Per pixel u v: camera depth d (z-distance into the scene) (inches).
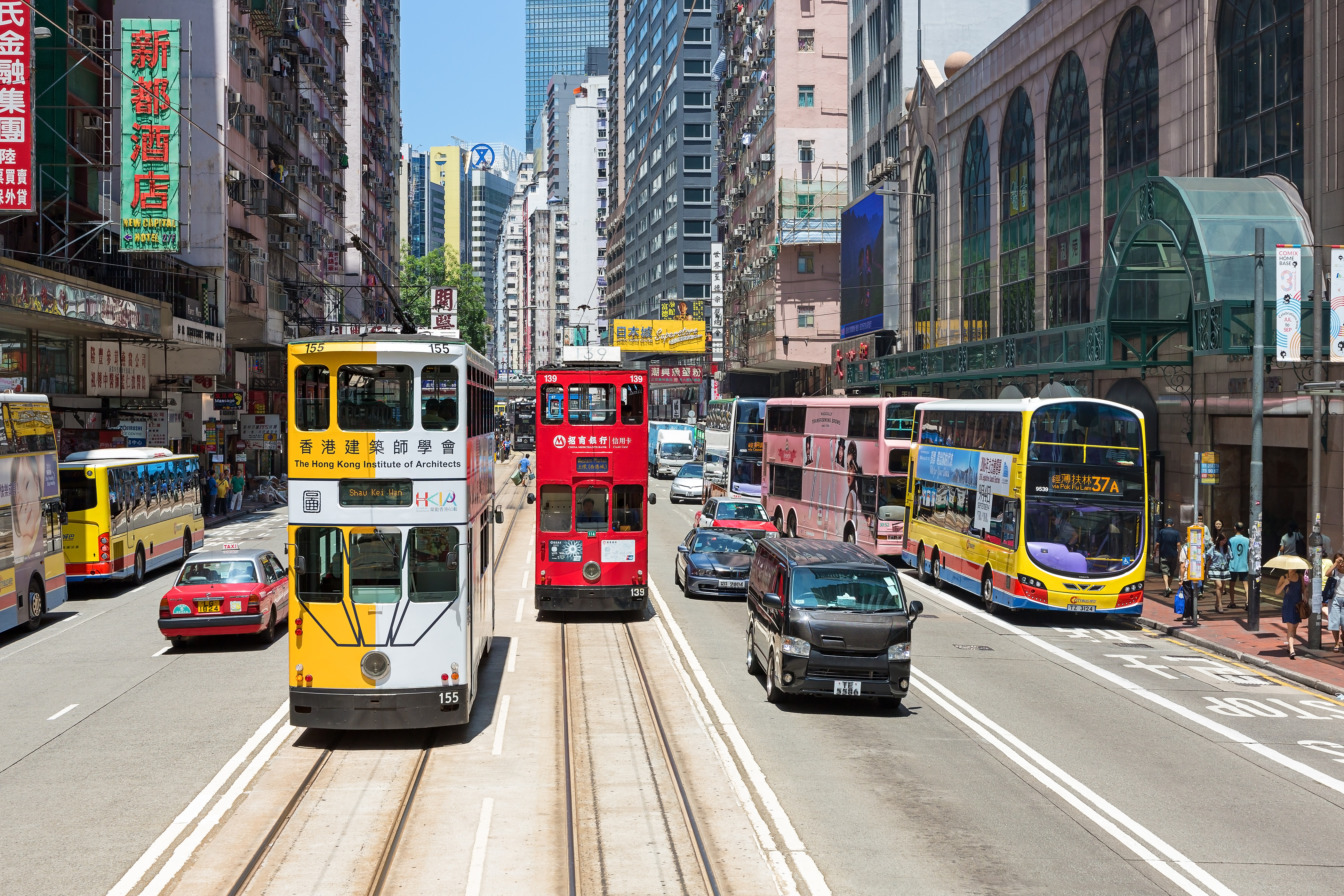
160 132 1565.0
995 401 1017.5
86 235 1555.1
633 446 910.4
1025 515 920.3
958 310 1913.1
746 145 3326.8
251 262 2135.8
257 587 789.9
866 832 410.6
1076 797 462.0
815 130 2901.1
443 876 363.9
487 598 698.2
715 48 4510.3
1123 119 1333.7
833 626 598.5
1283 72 1027.3
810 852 387.9
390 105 4340.6
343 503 536.1
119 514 1058.7
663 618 922.7
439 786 467.8
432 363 542.9
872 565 650.2
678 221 4542.3
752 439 1952.5
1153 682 709.3
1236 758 533.0
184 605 771.4
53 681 685.9
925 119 2063.2
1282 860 390.6
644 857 382.0
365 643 531.2
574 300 7052.2
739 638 833.5
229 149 1923.0
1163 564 1075.3
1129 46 1317.7
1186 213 988.6
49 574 910.4
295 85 2416.3
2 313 1184.2
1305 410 967.6
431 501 539.8
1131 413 930.7
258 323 2167.8
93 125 1702.8
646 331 3641.7
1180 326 1128.2
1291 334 866.8
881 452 1269.7
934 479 1165.7
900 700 637.3
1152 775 498.9
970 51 2160.4
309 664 530.6
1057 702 647.1
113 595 1051.9
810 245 2819.9
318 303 2827.3
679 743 536.7
